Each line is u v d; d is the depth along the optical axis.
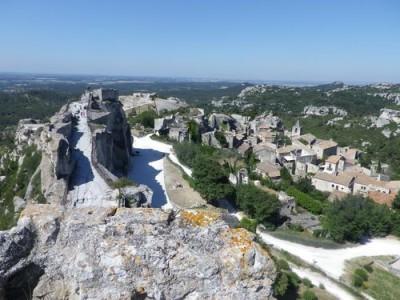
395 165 113.19
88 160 53.50
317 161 100.81
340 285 42.88
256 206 58.88
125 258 13.09
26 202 43.47
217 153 92.19
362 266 48.78
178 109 143.25
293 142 112.12
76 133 63.34
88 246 13.45
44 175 44.75
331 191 80.31
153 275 13.17
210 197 60.88
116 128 79.00
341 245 55.16
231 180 72.44
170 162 83.62
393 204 70.06
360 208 60.59
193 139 104.62
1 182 51.91
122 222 14.12
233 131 119.12
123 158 75.50
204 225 14.71
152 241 13.73
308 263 47.81
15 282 13.66
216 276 13.60
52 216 14.66
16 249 13.62
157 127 112.88
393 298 42.03
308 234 58.12
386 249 55.28
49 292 13.46
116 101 85.38
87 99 79.62
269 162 88.12
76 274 13.06
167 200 60.41
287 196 69.06
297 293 37.53
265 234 56.50
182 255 13.74
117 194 42.38
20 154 55.91
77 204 40.72
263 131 126.94
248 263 13.94
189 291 13.41
